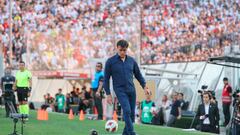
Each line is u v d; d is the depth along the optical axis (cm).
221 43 4828
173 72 4469
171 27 7119
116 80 1989
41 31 7269
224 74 4166
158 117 3728
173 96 3825
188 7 7238
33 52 6562
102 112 3519
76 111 4706
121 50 1983
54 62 6625
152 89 4275
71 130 2616
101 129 2661
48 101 5247
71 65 6775
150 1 7662
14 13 7412
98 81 3453
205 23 6831
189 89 4459
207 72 4466
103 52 7181
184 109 3897
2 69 4069
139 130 2731
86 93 4450
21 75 3203
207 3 7050
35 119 3334
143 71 4591
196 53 5056
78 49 6962
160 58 5619
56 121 3222
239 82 3928
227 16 6762
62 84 6172
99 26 7494
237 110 2581
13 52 6575
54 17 7612
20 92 3192
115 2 7912
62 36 6956
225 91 3562
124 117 1973
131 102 2009
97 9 7875
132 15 7494
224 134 3306
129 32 7256
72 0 7994
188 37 6675
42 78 6309
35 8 7662
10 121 3062
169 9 7412
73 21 7581
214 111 2928
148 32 7250
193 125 3316
